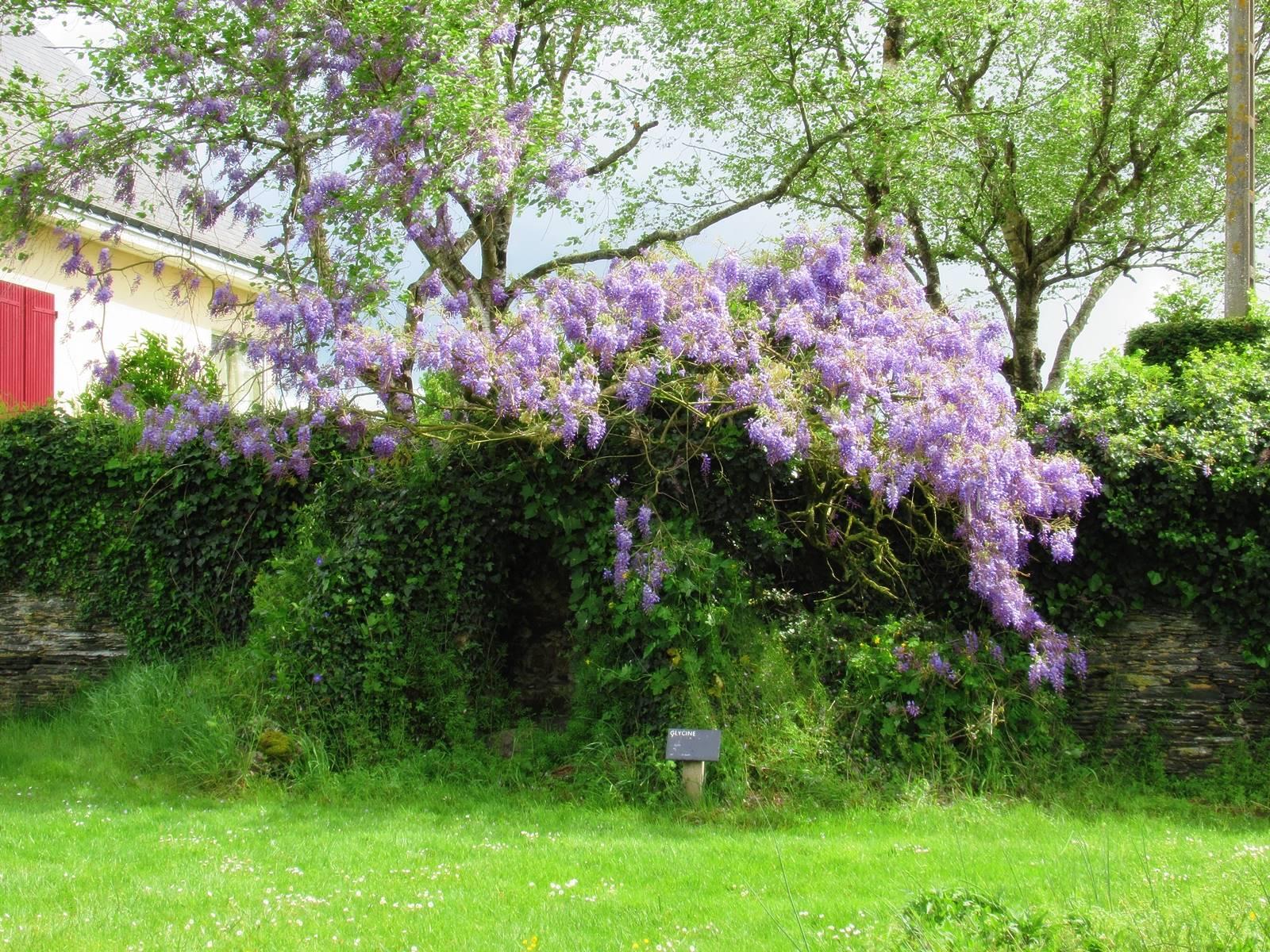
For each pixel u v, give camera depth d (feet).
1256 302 37.65
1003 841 22.13
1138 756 28.60
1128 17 51.78
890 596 29.76
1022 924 14.37
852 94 41.93
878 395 27.84
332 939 15.38
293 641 29.37
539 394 27.48
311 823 23.44
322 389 28.53
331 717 28.35
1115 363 31.53
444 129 32.27
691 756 25.23
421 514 30.25
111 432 36.22
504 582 31.27
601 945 15.20
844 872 19.35
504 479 29.94
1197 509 28.86
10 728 32.68
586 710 28.53
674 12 41.63
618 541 27.94
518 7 39.34
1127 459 28.73
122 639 35.37
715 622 27.25
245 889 17.97
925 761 26.73
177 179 43.37
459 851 20.86
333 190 32.01
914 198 46.42
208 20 35.63
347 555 29.89
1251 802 27.02
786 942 15.01
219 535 34.88
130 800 25.80
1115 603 29.50
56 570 35.68
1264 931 13.85
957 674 27.35
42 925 15.83
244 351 29.60
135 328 51.47
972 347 28.99
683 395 28.48
